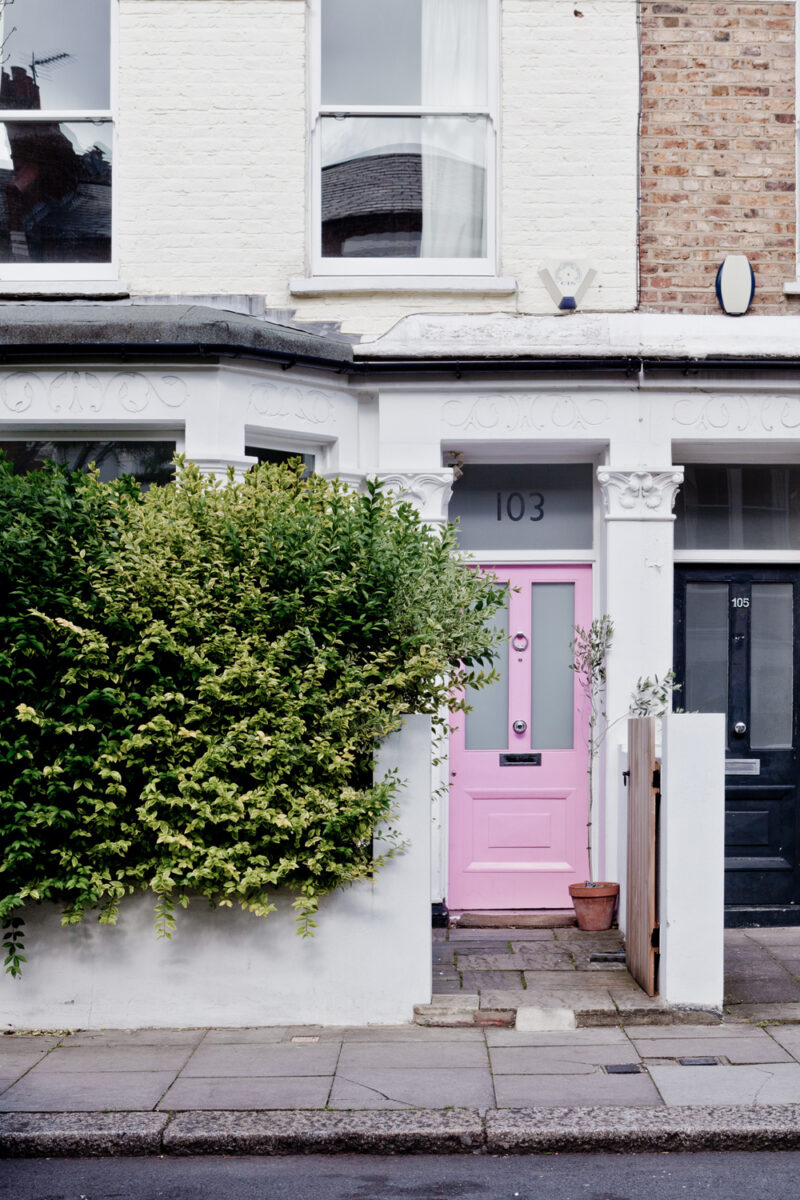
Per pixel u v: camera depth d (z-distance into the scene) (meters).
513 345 8.02
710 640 8.44
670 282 8.16
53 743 6.11
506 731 8.44
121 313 7.47
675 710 8.38
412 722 6.32
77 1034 6.16
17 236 8.21
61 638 6.03
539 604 8.48
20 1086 5.41
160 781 6.12
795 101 8.24
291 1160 4.91
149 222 8.06
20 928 6.25
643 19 8.20
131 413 7.44
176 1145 4.94
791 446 8.23
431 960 6.64
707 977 6.26
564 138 8.18
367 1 8.46
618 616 8.02
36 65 8.28
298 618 6.11
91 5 8.29
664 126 8.20
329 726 6.11
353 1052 5.83
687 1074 5.51
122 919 6.25
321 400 7.98
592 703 8.26
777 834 8.36
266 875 6.00
